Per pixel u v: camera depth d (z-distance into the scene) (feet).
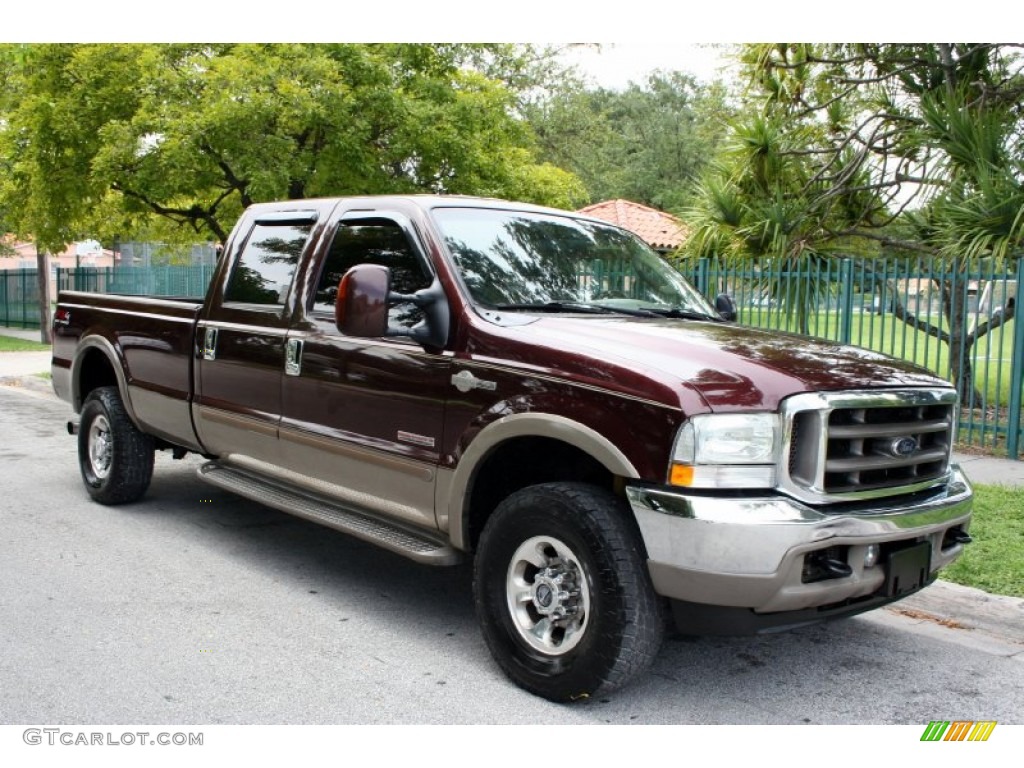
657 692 13.43
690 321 15.33
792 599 11.32
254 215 19.43
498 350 13.52
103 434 23.02
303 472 17.01
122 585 17.38
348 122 41.50
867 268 34.68
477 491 14.21
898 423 12.61
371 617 16.11
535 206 17.43
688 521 11.23
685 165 142.10
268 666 13.91
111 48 42.91
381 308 13.38
